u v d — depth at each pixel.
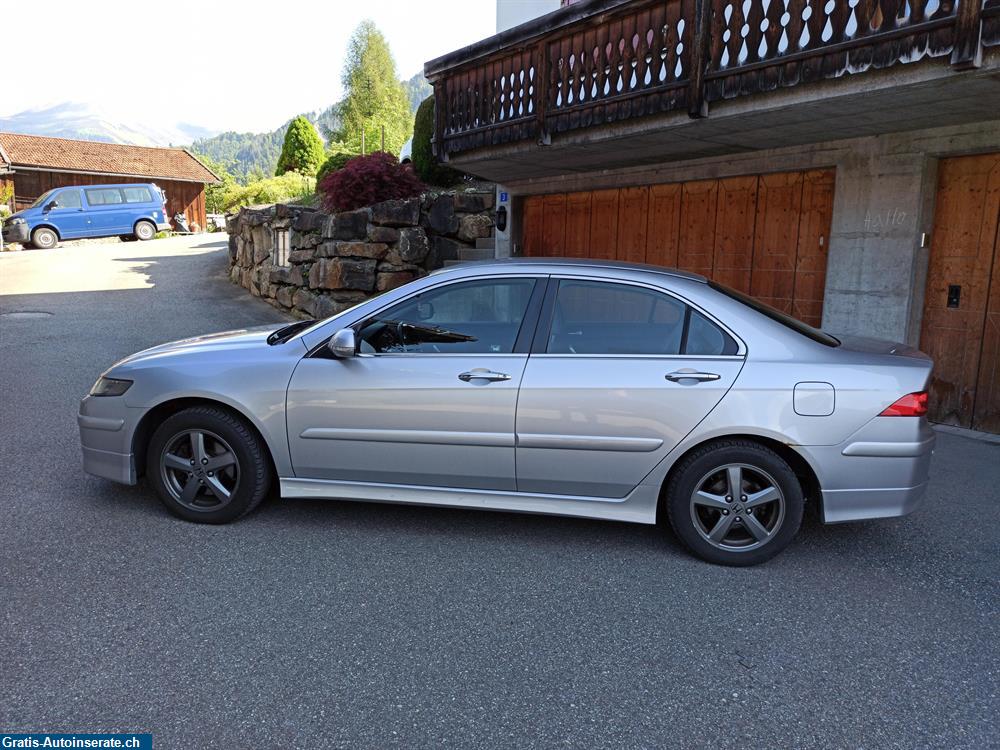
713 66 6.06
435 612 3.34
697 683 2.85
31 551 3.85
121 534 4.10
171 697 2.68
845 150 6.90
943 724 2.62
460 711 2.65
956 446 6.14
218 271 16.80
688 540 3.89
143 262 18.02
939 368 6.76
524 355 3.95
